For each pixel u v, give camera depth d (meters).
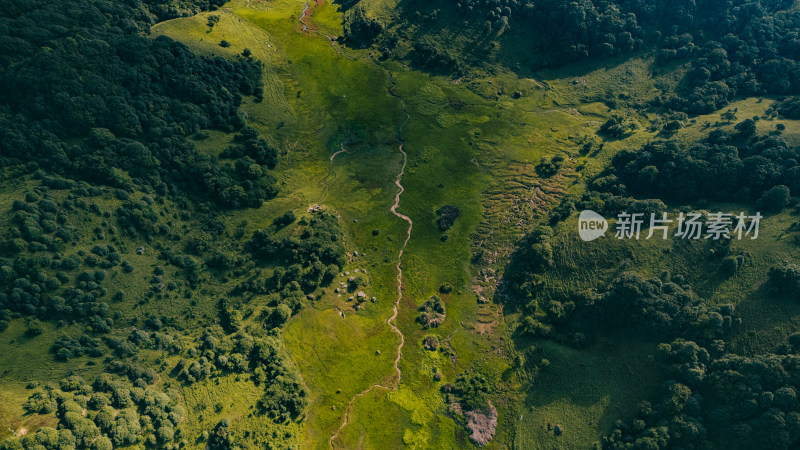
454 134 115.44
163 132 93.56
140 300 79.12
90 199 81.94
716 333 74.94
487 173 108.94
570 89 123.88
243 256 90.50
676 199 94.75
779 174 87.94
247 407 72.94
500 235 99.75
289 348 82.94
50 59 84.62
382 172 108.69
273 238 92.50
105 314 75.56
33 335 69.62
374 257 96.62
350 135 114.12
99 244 79.44
